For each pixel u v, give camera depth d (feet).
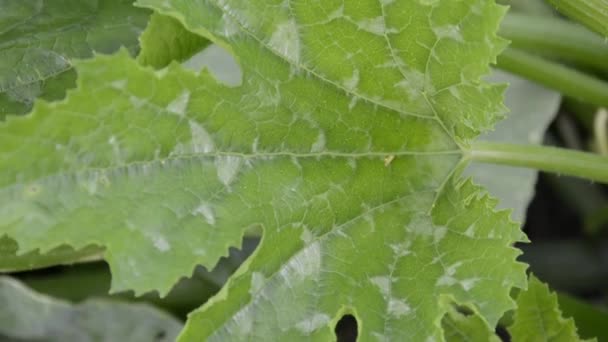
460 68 2.10
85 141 1.94
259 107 2.07
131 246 1.96
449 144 2.19
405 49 2.10
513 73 2.71
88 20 2.30
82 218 1.93
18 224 1.90
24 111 2.24
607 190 3.19
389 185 2.16
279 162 2.10
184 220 2.00
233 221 2.03
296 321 2.05
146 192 1.99
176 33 2.06
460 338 2.27
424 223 2.15
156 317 2.73
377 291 2.09
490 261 2.10
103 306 2.73
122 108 1.97
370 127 2.16
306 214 2.10
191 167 2.03
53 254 2.32
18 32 2.27
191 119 2.02
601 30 2.29
